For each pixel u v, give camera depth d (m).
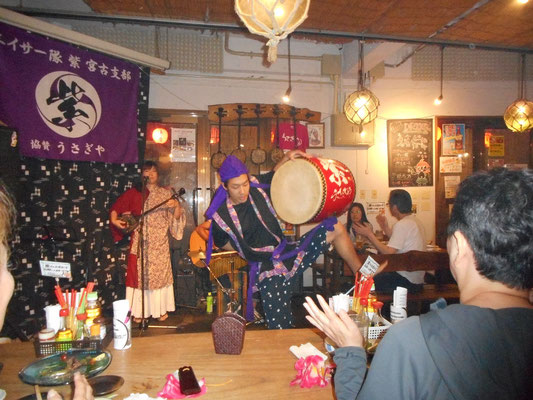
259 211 2.07
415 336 0.62
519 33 3.83
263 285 2.04
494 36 3.91
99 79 3.58
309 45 4.85
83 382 0.91
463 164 5.18
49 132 3.23
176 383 1.13
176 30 4.48
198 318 3.98
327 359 1.29
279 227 2.11
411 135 5.06
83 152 3.46
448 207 5.12
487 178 0.64
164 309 3.83
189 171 4.66
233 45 4.71
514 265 0.59
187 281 4.35
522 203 0.59
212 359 1.33
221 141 4.82
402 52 5.02
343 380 0.82
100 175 3.71
